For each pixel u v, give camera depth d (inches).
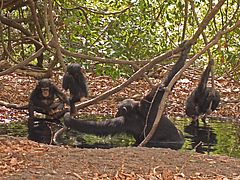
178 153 200.2
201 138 284.8
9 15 496.4
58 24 466.9
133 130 279.3
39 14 473.4
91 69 621.0
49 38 371.2
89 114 414.3
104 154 193.2
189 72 636.1
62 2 427.8
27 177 149.4
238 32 427.5
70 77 262.1
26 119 369.7
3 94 470.6
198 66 678.5
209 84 575.2
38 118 378.3
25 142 214.8
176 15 418.6
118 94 517.0
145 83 588.4
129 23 426.0
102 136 274.4
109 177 155.2
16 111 410.6
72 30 447.8
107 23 398.6
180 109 456.1
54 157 184.4
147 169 166.7
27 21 501.7
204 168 171.0
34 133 293.1
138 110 282.4
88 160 180.2
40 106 380.5
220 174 162.2
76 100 269.7
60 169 163.8
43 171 159.8
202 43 564.4
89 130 267.6
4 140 216.7
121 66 412.2
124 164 173.6
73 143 260.2
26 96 479.5
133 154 193.5
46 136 281.9
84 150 202.1
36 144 213.2
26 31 501.7
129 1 457.4
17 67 370.0
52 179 148.3
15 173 154.6
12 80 577.0
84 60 398.0
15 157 181.0
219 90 549.6
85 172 159.9
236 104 469.7
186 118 400.8
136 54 492.4
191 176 157.9
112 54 365.4
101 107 452.1
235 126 344.5
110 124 272.7
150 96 281.3
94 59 347.9
